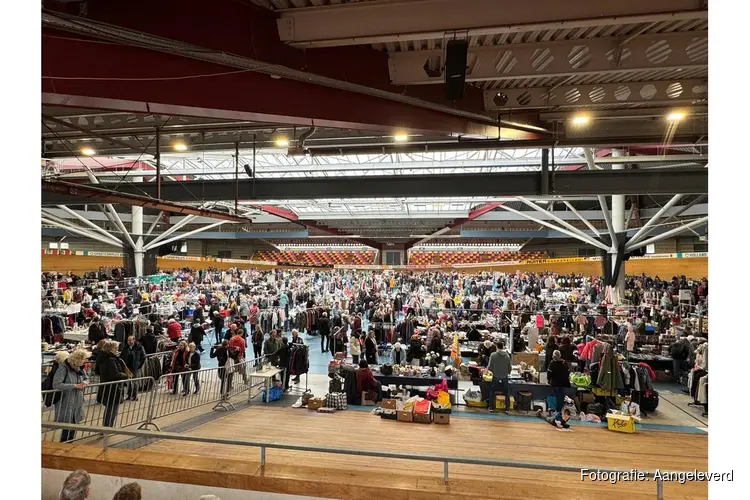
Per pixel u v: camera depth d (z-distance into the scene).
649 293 27.48
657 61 6.60
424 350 14.69
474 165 21.72
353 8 5.71
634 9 5.20
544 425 10.34
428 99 7.70
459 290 33.38
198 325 15.83
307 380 14.02
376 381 12.02
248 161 22.78
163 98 5.65
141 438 8.60
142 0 5.19
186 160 22.75
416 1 5.55
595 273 46.81
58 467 6.25
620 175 13.98
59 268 41.00
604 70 6.70
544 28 5.45
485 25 5.43
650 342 16.44
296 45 5.95
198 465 6.01
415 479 5.68
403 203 34.50
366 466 7.57
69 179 24.72
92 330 14.63
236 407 11.34
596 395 11.60
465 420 10.60
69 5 4.97
